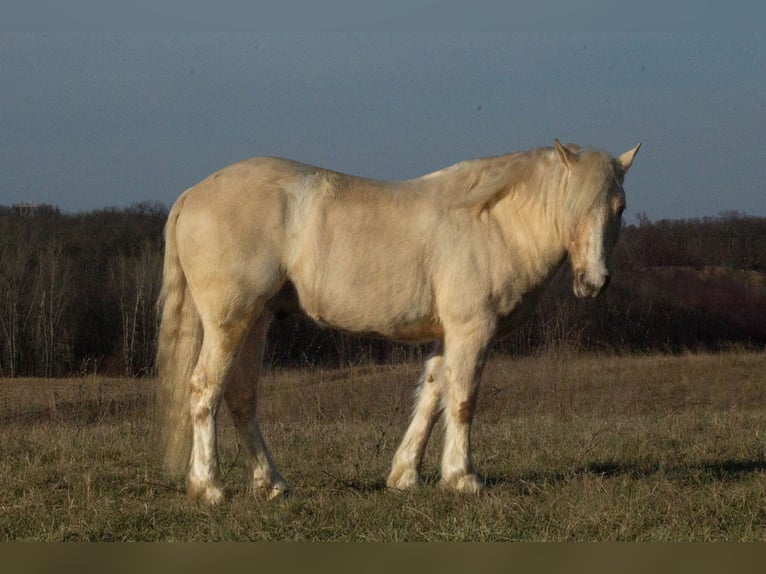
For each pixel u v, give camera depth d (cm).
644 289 3681
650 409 2098
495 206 812
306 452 1041
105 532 673
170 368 805
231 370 780
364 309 789
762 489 775
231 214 767
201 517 712
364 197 793
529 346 2667
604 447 1061
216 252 765
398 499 759
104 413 1526
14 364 3388
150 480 843
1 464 907
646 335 3456
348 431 1231
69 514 705
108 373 3338
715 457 995
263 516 695
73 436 1126
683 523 690
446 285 788
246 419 812
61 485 830
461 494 769
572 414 1634
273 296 786
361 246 779
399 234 786
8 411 1717
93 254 4006
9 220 4216
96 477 847
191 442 795
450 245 789
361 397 1800
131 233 4275
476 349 791
